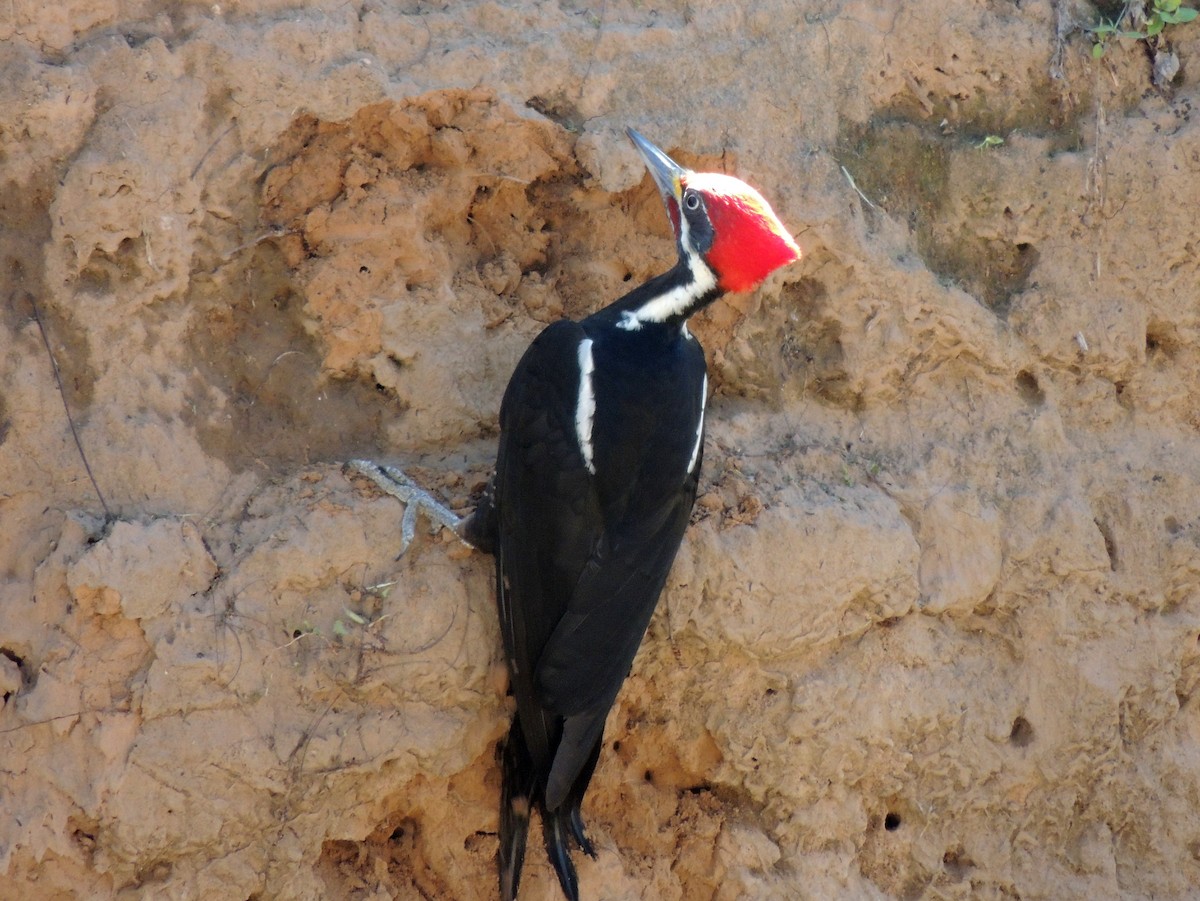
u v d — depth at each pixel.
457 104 10.07
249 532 9.40
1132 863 12.20
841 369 11.37
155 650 8.81
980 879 11.77
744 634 10.59
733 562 10.50
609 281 10.95
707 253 9.54
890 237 11.34
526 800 9.65
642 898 10.84
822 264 11.18
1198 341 12.28
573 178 10.62
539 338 9.80
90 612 8.72
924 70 11.56
